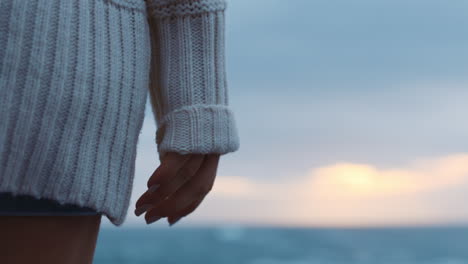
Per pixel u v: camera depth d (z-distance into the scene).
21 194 0.99
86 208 1.05
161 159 1.17
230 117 1.14
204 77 1.15
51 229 1.02
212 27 1.16
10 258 1.00
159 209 1.15
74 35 1.03
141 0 1.12
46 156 1.00
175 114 1.13
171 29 1.15
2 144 0.98
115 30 1.08
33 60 1.00
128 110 1.08
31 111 0.99
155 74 1.19
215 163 1.14
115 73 1.07
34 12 1.00
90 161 1.04
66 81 1.02
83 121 1.03
